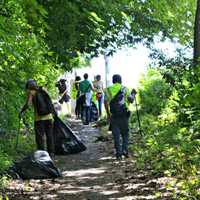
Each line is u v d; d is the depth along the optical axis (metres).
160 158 14.20
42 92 16.78
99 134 23.91
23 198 11.24
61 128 18.42
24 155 16.42
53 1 12.84
